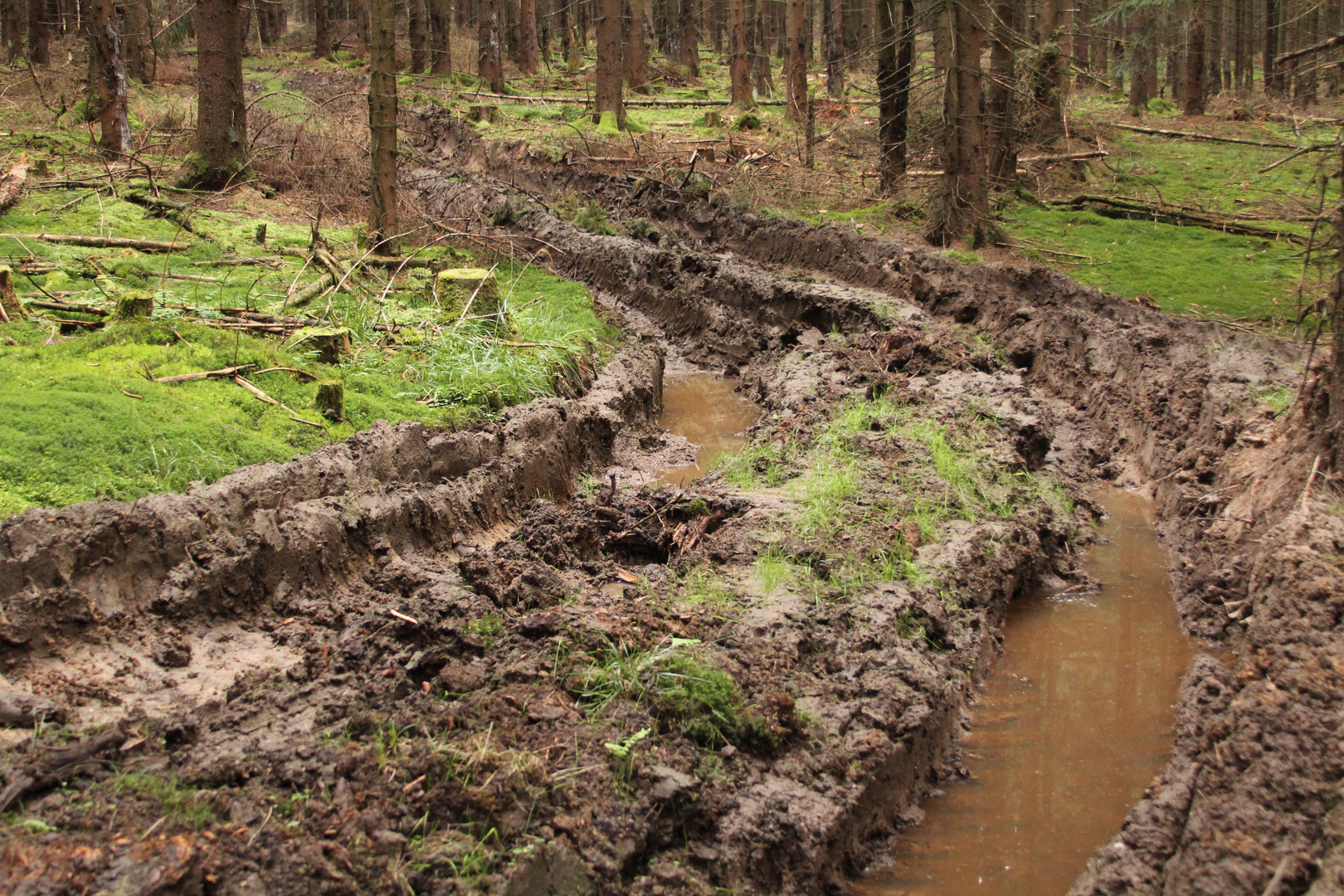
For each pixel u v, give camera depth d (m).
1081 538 8.89
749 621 5.80
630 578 6.93
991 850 5.08
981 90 16.20
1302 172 20.98
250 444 6.64
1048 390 12.09
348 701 4.64
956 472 8.43
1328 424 7.15
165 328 8.49
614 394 10.66
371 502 6.44
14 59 29.66
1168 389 10.54
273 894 3.46
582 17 46.19
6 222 12.50
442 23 35.53
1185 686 6.32
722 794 4.56
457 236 16.16
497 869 3.83
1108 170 21.45
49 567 4.75
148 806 3.69
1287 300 12.54
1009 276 13.72
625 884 4.09
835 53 30.88
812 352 12.68
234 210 15.09
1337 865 3.74
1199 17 28.47
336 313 9.97
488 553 6.65
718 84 37.94
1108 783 5.63
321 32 43.16
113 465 5.95
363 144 19.62
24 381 6.97
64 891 3.15
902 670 5.72
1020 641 7.23
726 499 7.78
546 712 4.70
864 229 16.69
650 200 19.53
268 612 5.46
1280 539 6.47
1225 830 4.35
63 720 4.15
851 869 4.80
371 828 3.83
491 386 8.98
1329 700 4.67
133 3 27.52
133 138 18.61
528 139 24.09
